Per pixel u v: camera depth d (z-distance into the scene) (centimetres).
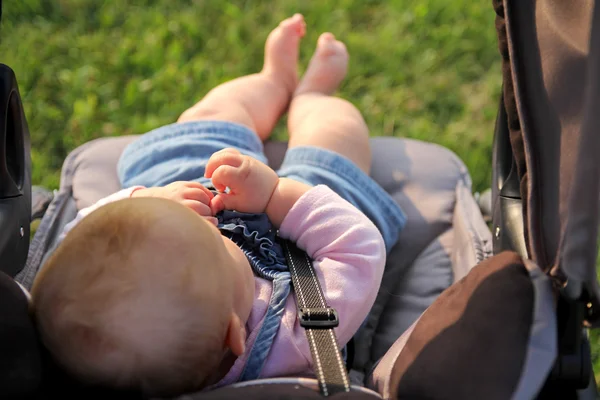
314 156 140
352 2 275
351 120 150
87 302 81
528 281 86
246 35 264
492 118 238
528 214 88
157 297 81
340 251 115
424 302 137
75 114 234
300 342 103
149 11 270
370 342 134
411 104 244
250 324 104
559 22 89
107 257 83
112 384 82
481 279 92
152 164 143
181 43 258
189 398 79
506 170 121
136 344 80
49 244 140
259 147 152
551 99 88
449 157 162
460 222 146
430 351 86
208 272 84
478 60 258
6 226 113
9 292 83
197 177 137
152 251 83
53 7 268
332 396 83
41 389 83
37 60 247
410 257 145
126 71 251
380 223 139
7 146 122
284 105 171
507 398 79
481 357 81
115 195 123
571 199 79
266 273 112
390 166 159
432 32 263
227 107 156
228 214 120
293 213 119
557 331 84
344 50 172
